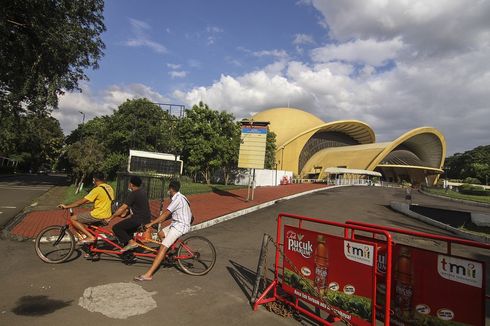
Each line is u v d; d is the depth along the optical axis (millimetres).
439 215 15992
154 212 12188
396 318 3750
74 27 20719
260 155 19422
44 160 76812
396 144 66750
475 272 3100
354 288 3939
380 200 26109
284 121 80312
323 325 4414
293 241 4836
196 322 4258
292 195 25391
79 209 13766
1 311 4191
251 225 12516
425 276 3496
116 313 4316
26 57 20453
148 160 27281
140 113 36250
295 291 4738
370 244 3795
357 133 82938
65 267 6051
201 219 12547
